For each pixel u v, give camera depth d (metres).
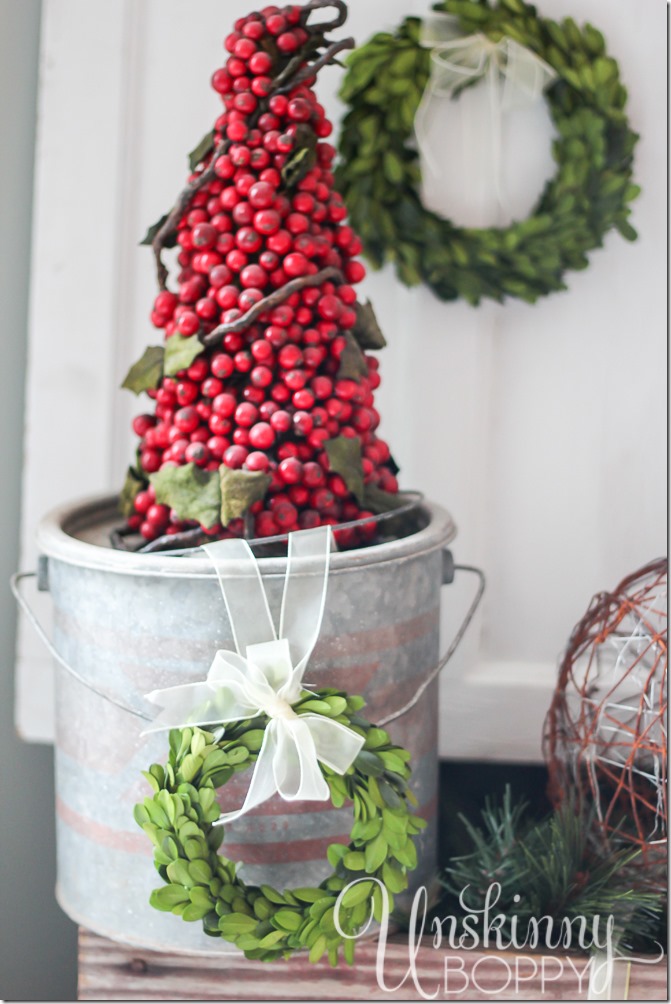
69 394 0.94
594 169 0.88
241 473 0.64
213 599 0.62
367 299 0.74
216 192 0.67
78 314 0.93
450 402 0.94
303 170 0.65
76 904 0.70
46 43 0.90
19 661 0.94
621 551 0.94
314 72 0.66
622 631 0.84
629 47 0.90
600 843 0.76
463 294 0.91
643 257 0.92
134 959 0.70
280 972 0.70
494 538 0.95
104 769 0.66
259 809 0.63
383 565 0.64
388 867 0.62
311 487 0.67
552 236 0.89
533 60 0.87
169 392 0.69
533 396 0.94
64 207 0.92
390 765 0.62
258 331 0.66
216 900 0.60
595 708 0.77
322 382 0.67
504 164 0.91
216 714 0.61
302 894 0.61
